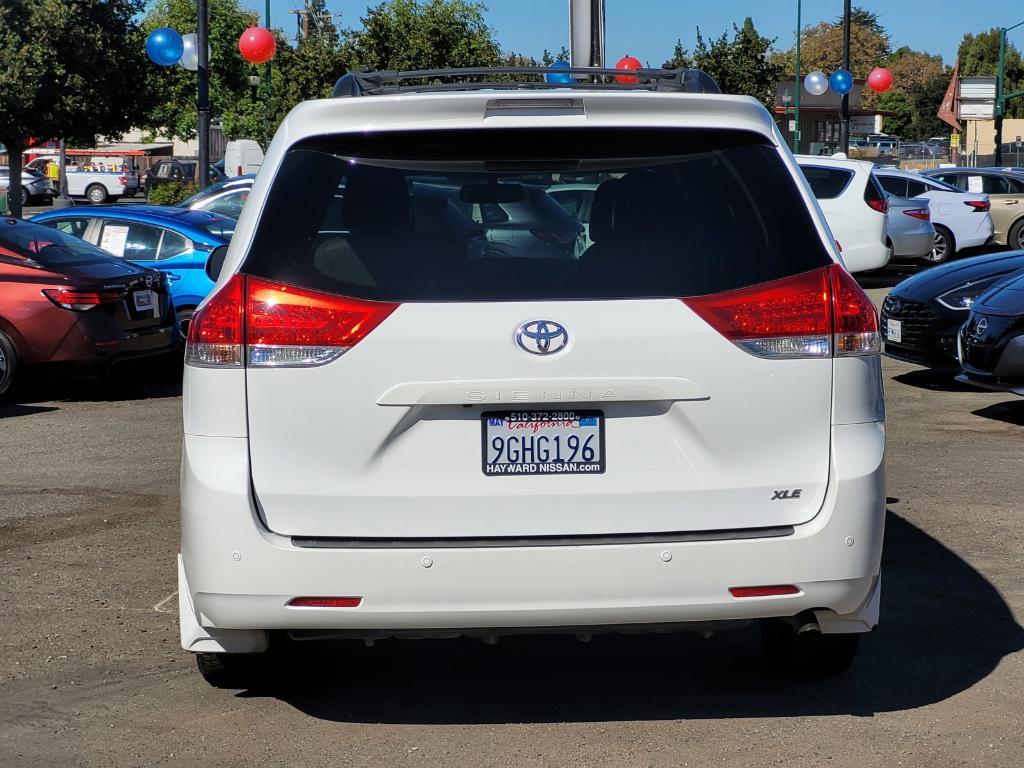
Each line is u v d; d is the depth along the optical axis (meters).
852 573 3.41
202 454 3.37
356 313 3.31
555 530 3.34
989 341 8.91
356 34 34.47
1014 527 6.19
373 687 4.17
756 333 3.35
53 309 10.20
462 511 3.33
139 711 3.96
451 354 3.30
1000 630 4.70
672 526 3.36
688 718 3.88
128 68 30.30
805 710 3.94
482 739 3.74
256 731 3.81
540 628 3.41
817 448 3.40
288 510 3.34
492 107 3.43
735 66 40.09
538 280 3.34
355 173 3.43
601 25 12.65
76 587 5.29
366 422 3.32
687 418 3.34
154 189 31.38
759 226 3.42
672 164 3.45
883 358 12.58
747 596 3.37
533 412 3.33
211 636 3.54
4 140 29.33
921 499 6.79
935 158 73.31
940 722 3.83
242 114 55.06
